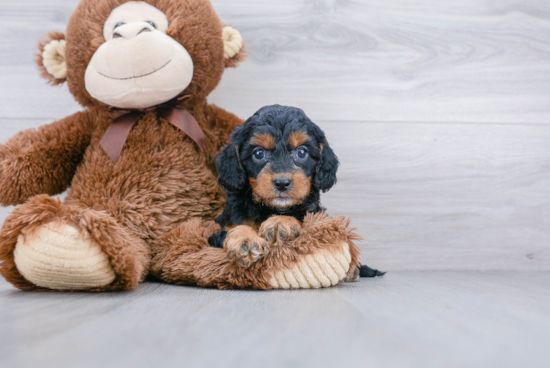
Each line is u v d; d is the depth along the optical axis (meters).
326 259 1.62
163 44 1.84
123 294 1.51
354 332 0.98
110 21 1.95
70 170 2.04
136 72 1.83
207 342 0.89
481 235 2.64
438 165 2.65
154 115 2.07
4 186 1.89
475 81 2.66
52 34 2.10
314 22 2.62
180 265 1.72
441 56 2.66
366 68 2.64
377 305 1.29
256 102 2.61
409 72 2.65
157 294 1.50
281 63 2.62
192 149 2.09
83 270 1.48
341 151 2.62
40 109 2.53
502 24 2.66
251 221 1.85
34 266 1.46
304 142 1.80
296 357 0.80
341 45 2.63
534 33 2.67
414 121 2.65
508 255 2.64
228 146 1.91
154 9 1.99
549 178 2.66
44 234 1.44
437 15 2.65
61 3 2.53
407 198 2.63
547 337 0.98
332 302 1.33
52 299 1.39
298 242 1.63
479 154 2.65
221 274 1.63
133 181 1.92
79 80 1.99
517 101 2.67
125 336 0.93
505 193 2.65
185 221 1.96
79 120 2.11
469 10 2.66
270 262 1.61
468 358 0.83
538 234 2.65
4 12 2.50
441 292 1.61
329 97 2.63
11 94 2.51
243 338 0.92
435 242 2.63
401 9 2.64
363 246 2.61
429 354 0.84
